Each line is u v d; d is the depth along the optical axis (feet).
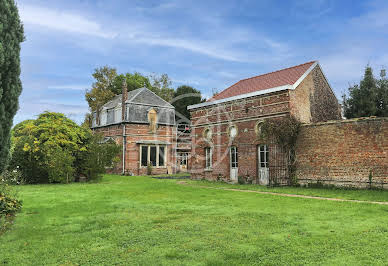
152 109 99.71
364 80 75.20
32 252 17.48
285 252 17.11
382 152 42.47
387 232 20.63
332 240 19.01
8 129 23.22
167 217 26.13
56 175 60.23
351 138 45.60
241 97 59.41
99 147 67.62
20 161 60.13
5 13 22.61
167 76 152.46
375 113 72.90
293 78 56.95
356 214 26.50
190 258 16.29
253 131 57.41
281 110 52.95
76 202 34.73
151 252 17.22
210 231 21.43
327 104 62.34
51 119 64.85
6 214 25.52
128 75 146.92
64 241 19.39
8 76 22.79
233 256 16.40
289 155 51.83
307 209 29.25
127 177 80.12
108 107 105.70
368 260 15.76
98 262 15.92
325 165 48.11
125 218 25.88
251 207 30.81
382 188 42.01
